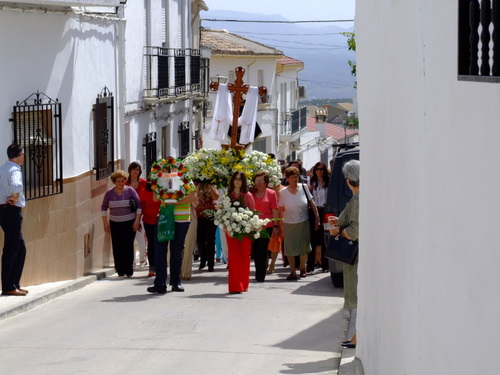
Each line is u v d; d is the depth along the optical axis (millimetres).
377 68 7051
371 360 7090
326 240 14898
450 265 3715
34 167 14289
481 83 3260
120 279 16438
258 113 48344
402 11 5348
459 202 3564
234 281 13766
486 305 3143
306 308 12117
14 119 13977
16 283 12844
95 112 17609
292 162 21219
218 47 44344
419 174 4535
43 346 9594
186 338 10000
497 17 3139
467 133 3449
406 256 5035
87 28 17078
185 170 13625
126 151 22000
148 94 24031
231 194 13898
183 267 15727
